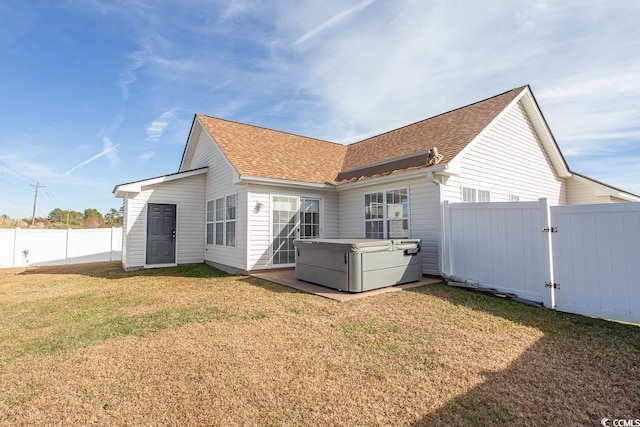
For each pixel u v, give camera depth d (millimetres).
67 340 4188
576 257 5199
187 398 2744
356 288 6375
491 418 2422
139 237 11234
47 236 14125
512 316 5012
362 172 10438
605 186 11914
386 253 6922
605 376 3080
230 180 10375
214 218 11555
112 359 3555
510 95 9859
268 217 9617
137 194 11258
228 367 3314
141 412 2549
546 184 11883
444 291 6578
